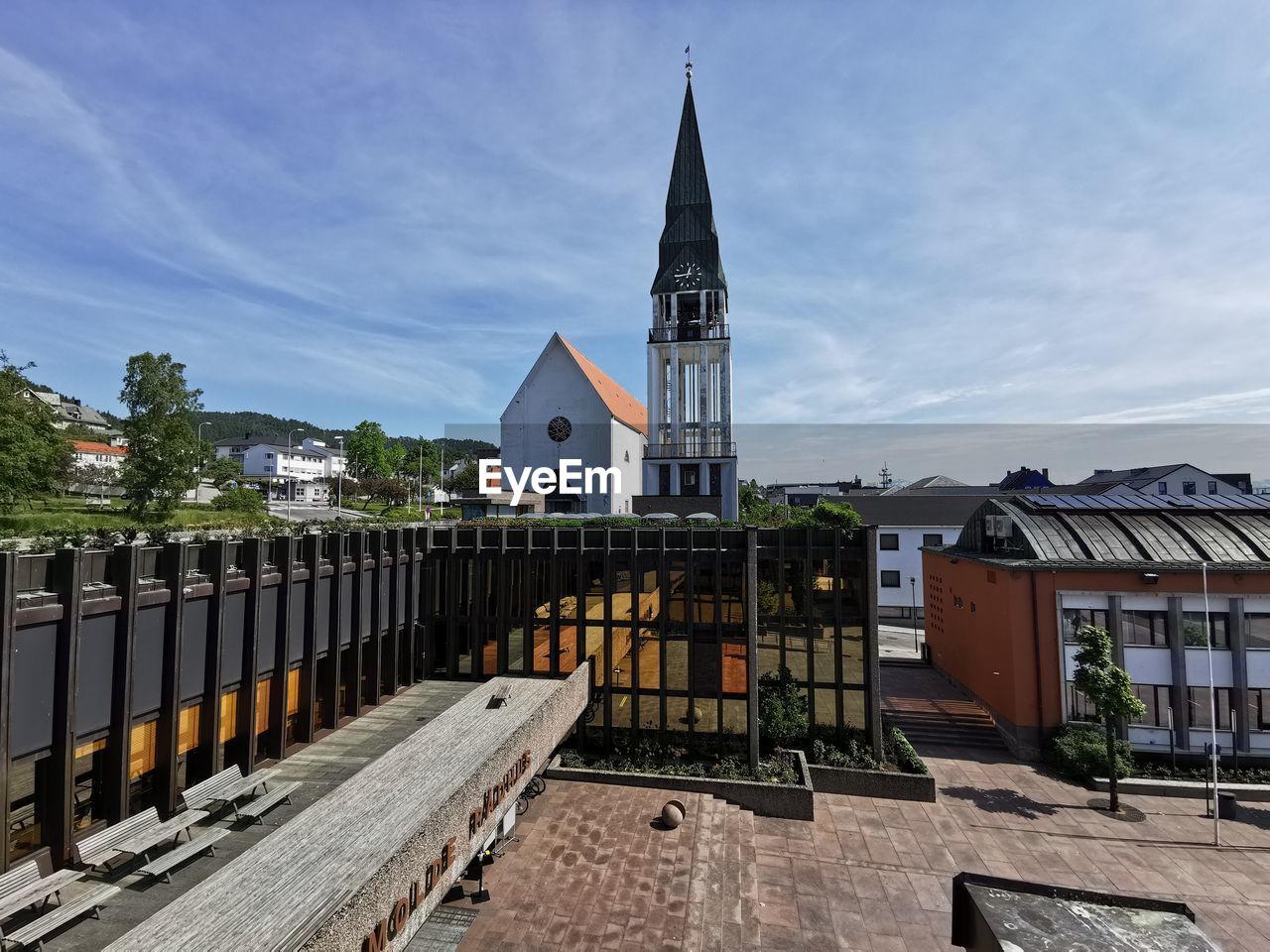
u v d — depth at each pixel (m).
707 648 21.72
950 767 22.86
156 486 35.56
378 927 7.84
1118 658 23.14
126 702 12.31
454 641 23.44
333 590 18.47
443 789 10.13
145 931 6.55
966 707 28.09
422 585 23.55
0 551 11.02
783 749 21.09
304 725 17.30
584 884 14.36
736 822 17.72
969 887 6.20
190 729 14.00
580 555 22.22
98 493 46.34
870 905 14.66
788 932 13.67
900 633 43.38
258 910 6.91
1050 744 23.09
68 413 115.94
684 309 53.50
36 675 10.92
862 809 19.39
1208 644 21.19
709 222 52.19
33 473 28.89
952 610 31.47
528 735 13.89
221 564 14.57
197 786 13.07
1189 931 5.48
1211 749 20.11
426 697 21.20
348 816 9.18
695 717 21.44
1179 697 22.52
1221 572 22.69
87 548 12.09
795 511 63.31
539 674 22.84
